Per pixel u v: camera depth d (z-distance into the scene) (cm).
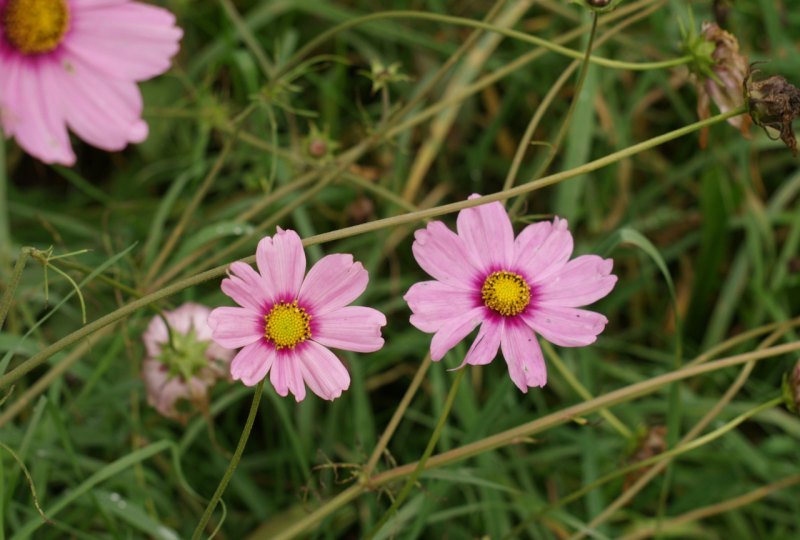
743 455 96
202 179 109
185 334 86
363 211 100
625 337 105
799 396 80
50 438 89
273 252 70
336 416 95
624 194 109
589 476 93
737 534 96
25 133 77
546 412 97
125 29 78
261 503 95
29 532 81
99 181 112
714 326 103
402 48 115
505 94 115
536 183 75
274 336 71
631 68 83
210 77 99
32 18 76
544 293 75
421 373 81
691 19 83
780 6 111
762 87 77
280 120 105
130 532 88
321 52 115
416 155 111
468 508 90
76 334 73
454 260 74
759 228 104
